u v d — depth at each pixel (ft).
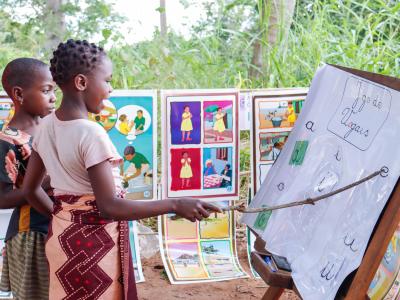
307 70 19.19
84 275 7.66
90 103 7.75
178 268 13.56
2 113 12.51
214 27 23.36
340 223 7.34
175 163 13.34
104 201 7.32
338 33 20.97
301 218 8.16
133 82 19.57
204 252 14.11
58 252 7.72
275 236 8.45
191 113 13.21
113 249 7.82
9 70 8.79
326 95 8.90
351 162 7.63
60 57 7.54
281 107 13.47
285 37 19.60
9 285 9.30
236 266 13.84
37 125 9.06
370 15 19.86
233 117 13.41
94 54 7.64
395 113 7.09
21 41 22.93
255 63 21.74
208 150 13.43
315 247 7.63
